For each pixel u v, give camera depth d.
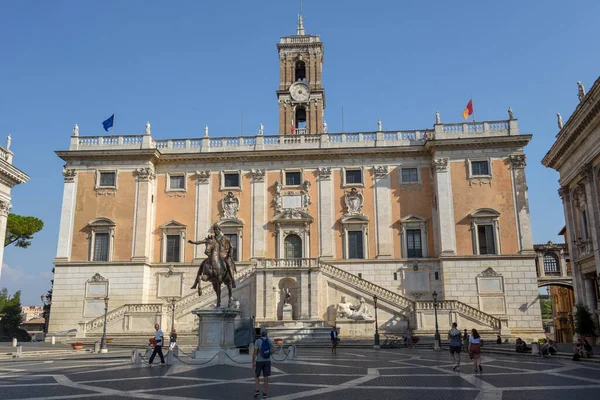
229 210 48.41
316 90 57.78
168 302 43.44
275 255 47.12
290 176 49.16
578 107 31.75
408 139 48.78
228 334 22.80
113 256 47.06
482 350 31.55
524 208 45.31
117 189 48.59
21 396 13.64
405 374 18.88
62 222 48.09
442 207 45.78
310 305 41.03
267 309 41.12
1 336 58.38
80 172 49.19
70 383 16.30
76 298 46.31
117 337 40.66
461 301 43.88
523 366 21.89
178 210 48.91
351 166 48.69
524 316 43.25
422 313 39.88
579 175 35.03
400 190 47.84
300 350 32.84
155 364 22.33
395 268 45.88
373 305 41.00
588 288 36.72
